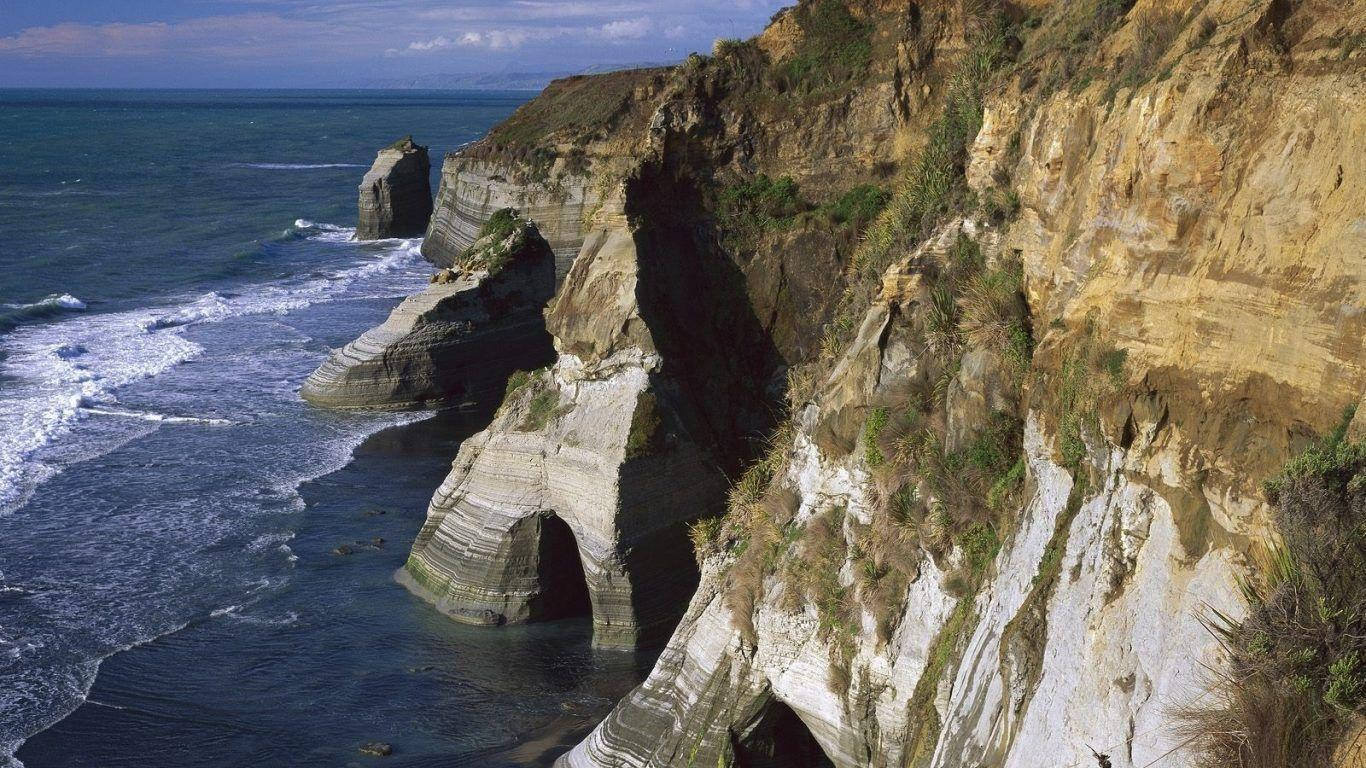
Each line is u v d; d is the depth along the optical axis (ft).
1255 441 29.89
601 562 72.84
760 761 52.54
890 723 45.60
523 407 81.46
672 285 80.48
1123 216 37.22
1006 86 53.06
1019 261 46.96
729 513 65.98
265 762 61.11
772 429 80.23
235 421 122.01
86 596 80.12
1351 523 26.16
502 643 74.59
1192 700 28.35
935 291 49.34
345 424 122.11
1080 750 31.37
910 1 83.20
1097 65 44.78
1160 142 35.06
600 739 56.75
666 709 54.65
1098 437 35.81
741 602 52.21
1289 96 31.45
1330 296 28.12
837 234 81.51
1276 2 33.12
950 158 57.47
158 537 90.58
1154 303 34.55
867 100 84.38
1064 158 43.80
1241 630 27.22
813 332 81.51
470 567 78.23
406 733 63.98
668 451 74.23
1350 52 30.17
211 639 74.49
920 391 48.34
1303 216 29.63
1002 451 43.83
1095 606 33.45
